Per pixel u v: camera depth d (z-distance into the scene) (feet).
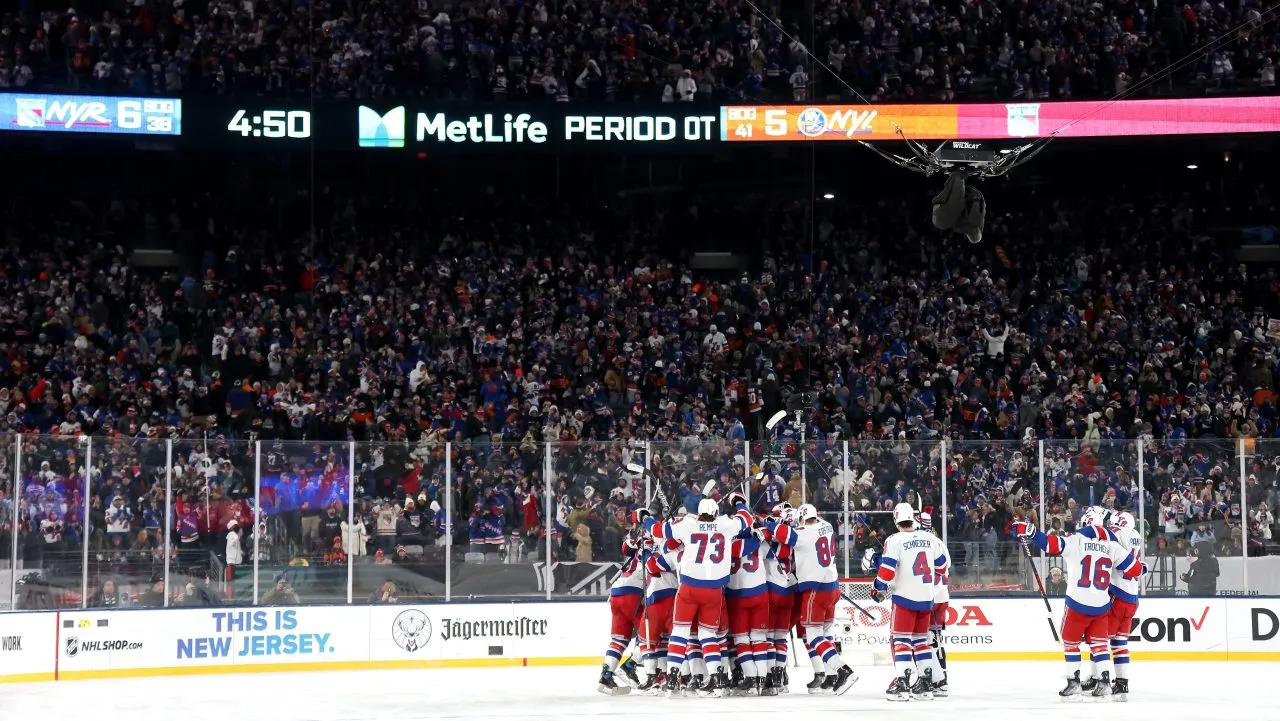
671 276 97.60
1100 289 96.94
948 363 90.33
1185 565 58.13
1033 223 102.68
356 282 94.02
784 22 99.45
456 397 85.92
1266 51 92.22
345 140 90.33
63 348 85.15
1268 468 58.44
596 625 56.59
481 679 51.08
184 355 85.87
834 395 86.12
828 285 97.14
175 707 43.42
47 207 100.73
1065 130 92.27
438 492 56.65
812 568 45.11
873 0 99.71
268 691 47.55
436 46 93.04
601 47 96.17
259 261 94.43
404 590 55.98
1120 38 95.96
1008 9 98.27
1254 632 57.41
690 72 93.81
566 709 42.01
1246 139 95.66
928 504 58.29
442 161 104.83
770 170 106.42
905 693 43.14
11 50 90.38
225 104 88.48
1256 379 88.69
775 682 45.50
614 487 57.57
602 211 103.65
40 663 50.31
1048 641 57.82
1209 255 98.68
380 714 41.60
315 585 55.16
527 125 92.07
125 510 53.11
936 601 43.70
